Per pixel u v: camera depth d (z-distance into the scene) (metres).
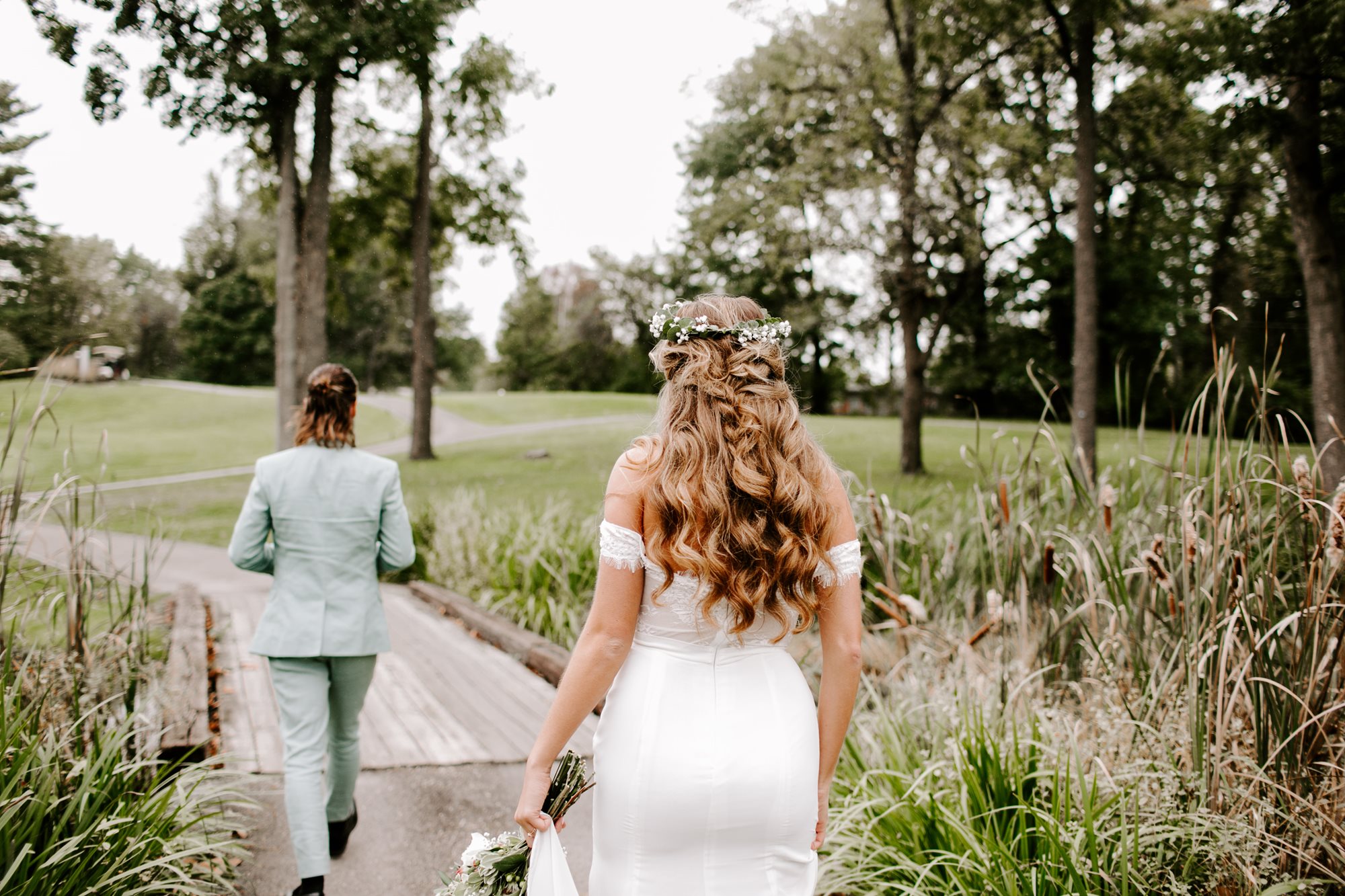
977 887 2.28
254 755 3.88
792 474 1.56
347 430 2.96
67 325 29.89
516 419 36.00
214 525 13.66
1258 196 14.73
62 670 2.95
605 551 1.54
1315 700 2.30
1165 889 2.18
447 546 8.48
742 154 26.41
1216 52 10.01
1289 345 15.54
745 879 1.52
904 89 15.75
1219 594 2.52
